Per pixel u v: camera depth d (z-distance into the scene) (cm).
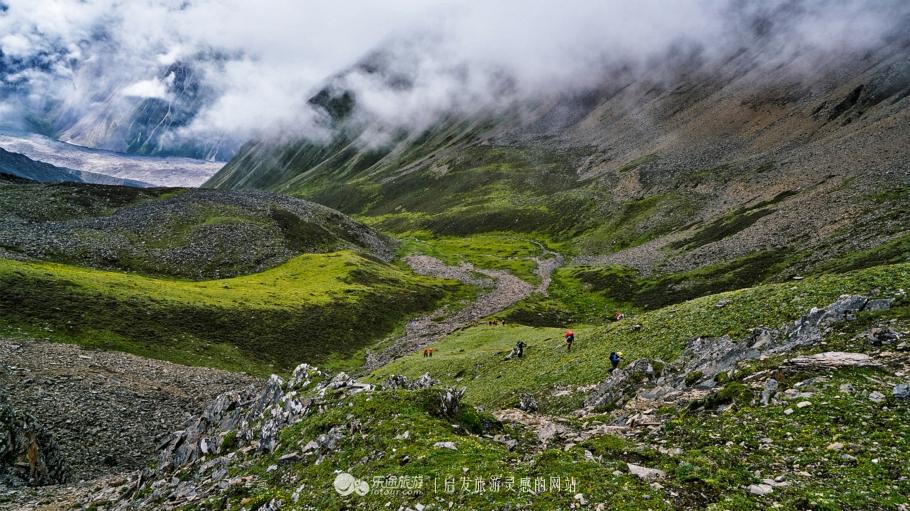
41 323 6812
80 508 2628
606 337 4541
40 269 8469
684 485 1327
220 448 2550
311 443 2081
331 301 10912
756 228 13850
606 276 14688
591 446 1672
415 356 7125
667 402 2397
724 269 11906
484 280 16388
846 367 2028
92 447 4281
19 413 3522
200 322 8388
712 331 3478
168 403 5550
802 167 18025
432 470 1574
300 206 19475
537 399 3719
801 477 1330
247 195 19300
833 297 3134
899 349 2108
